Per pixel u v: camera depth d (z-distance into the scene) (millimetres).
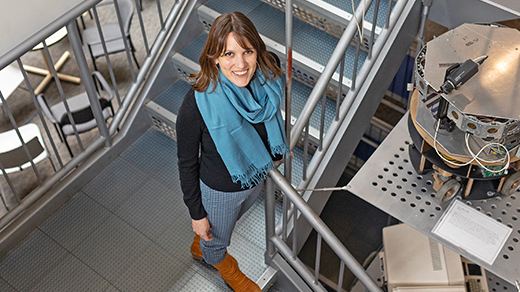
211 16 3215
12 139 4320
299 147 2971
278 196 2887
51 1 3070
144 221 2967
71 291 2684
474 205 2283
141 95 3242
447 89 1873
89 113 4473
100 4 5047
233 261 2545
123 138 3229
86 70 2732
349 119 2760
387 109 5293
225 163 1846
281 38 3123
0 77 4684
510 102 1837
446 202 2293
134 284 2717
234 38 1526
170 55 3238
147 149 3293
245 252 2828
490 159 2027
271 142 1920
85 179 3102
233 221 2215
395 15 2762
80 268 2768
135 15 5730
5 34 2959
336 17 2922
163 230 2930
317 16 3041
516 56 1989
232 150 1802
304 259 4734
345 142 2859
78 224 2943
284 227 2551
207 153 1882
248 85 1773
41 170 4750
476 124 1815
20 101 5293
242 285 2600
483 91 1876
